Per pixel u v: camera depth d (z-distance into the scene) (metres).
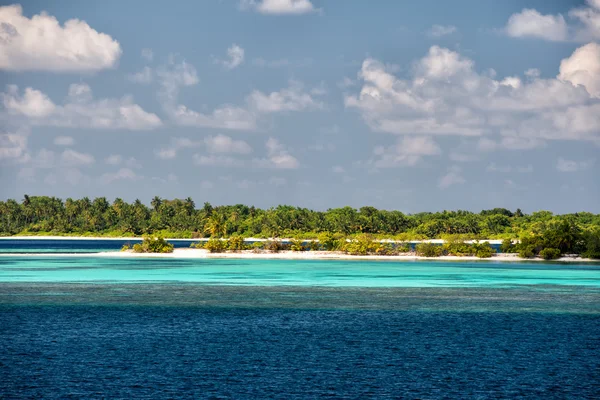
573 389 68.25
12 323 103.75
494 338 93.75
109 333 95.88
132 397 64.56
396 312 118.44
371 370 75.19
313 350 85.31
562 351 85.19
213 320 108.19
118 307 122.88
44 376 71.38
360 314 115.88
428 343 90.06
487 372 74.62
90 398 64.12
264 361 79.00
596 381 71.19
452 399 64.94
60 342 89.12
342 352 84.19
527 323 106.75
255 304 128.25
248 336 94.50
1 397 64.19
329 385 69.12
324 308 123.19
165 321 106.75
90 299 134.50
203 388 67.62
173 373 73.25
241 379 71.12
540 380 71.44
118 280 176.00
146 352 83.31
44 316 111.00
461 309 122.88
